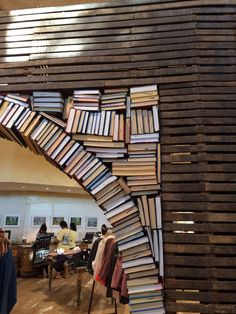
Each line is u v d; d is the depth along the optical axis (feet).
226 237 5.36
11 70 6.94
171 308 5.12
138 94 6.33
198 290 5.17
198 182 5.71
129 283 5.43
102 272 9.14
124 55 6.64
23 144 7.52
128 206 5.83
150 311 5.22
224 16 6.61
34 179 21.84
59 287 17.52
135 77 6.45
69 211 28.68
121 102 6.40
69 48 6.89
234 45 6.40
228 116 5.99
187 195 5.66
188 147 5.91
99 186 6.04
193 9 6.72
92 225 29.37
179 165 5.86
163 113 6.21
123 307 13.42
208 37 6.49
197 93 6.17
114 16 6.97
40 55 6.96
